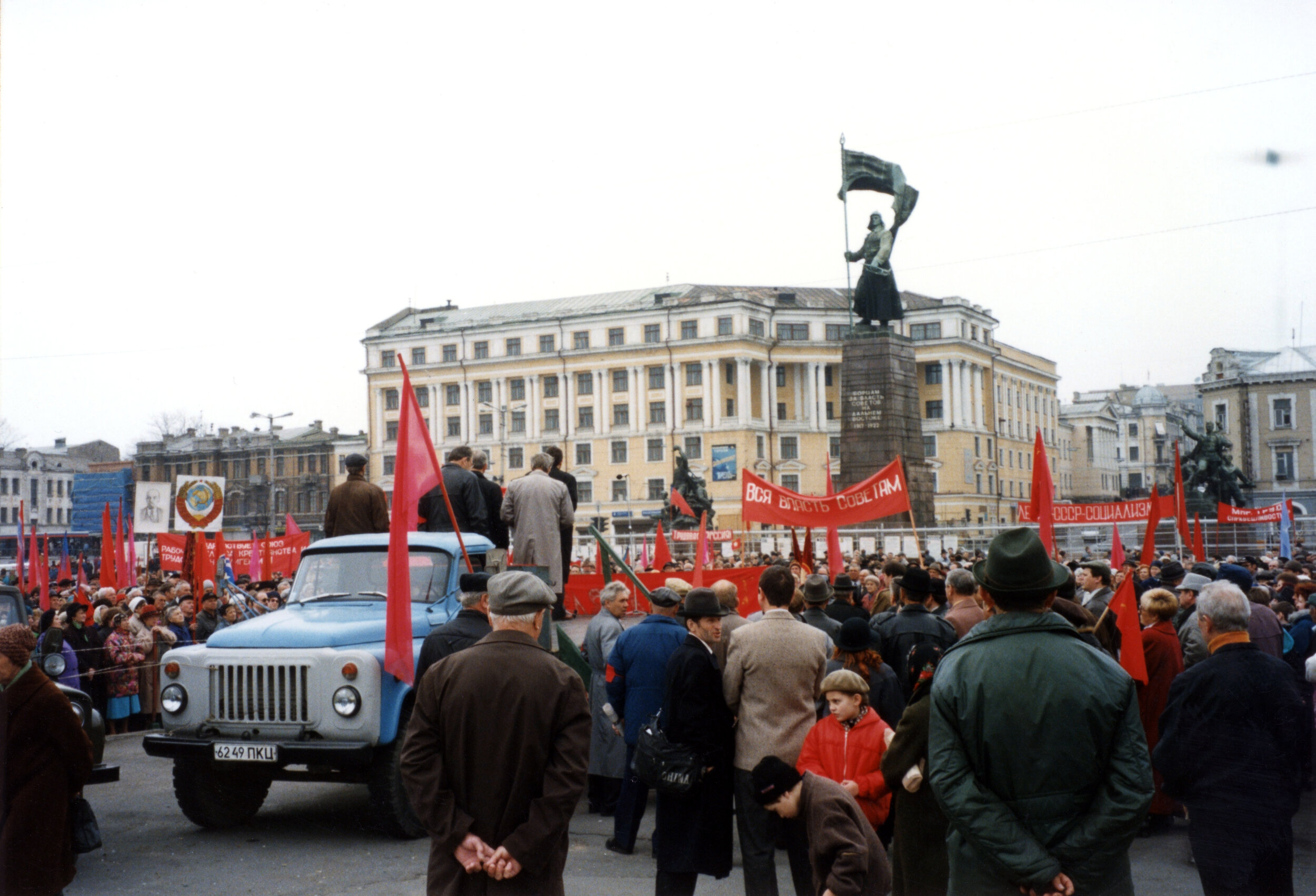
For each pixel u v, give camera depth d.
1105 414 115.12
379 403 97.56
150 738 8.37
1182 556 25.41
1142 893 6.63
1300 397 57.31
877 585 12.62
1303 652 9.98
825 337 91.25
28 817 5.69
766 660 6.25
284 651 8.28
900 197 34.22
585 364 91.31
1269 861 5.06
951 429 89.94
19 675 5.73
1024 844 3.81
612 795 9.21
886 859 4.79
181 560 22.45
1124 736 3.90
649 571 15.09
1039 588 4.05
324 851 7.93
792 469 89.69
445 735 4.33
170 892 6.85
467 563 8.05
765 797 4.87
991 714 3.93
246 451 102.31
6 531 92.50
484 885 4.22
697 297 89.38
